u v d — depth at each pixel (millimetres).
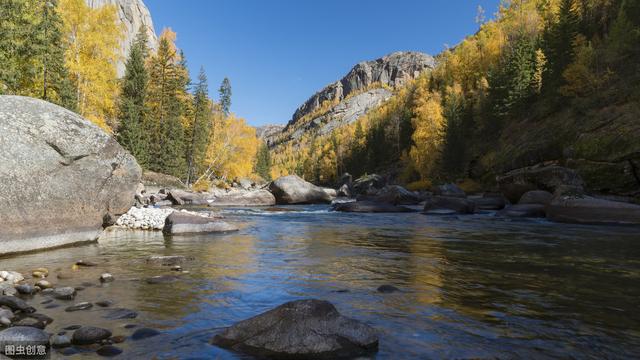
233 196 34688
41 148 8172
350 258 7965
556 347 3352
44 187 8242
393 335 3629
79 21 25750
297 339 3273
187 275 6289
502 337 3592
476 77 80125
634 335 3650
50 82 24781
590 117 35062
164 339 3529
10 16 22359
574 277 6176
